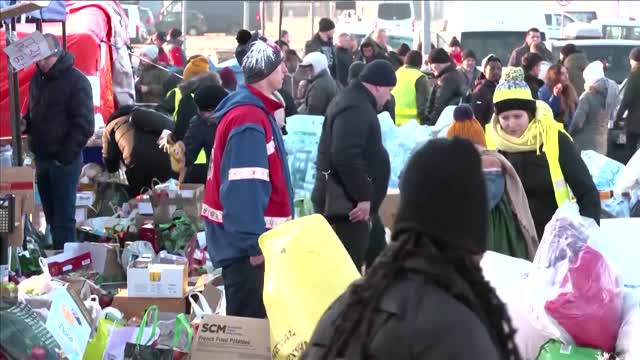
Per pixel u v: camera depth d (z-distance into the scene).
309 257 5.26
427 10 26.31
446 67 15.41
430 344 2.81
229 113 6.02
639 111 15.10
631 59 15.34
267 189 5.94
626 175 9.00
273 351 5.16
